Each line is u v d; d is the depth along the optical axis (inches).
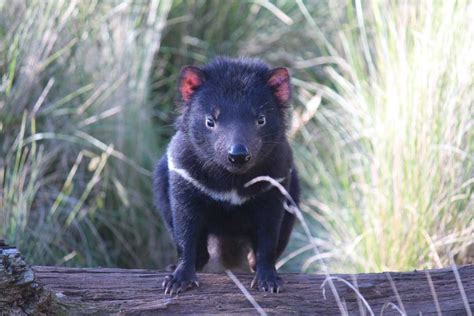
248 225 303.3
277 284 279.3
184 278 280.4
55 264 415.5
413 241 373.1
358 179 432.8
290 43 545.6
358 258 394.0
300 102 515.8
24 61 431.8
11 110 425.4
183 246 293.3
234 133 277.0
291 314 267.4
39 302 248.5
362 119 435.2
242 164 271.6
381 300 275.0
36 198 425.7
